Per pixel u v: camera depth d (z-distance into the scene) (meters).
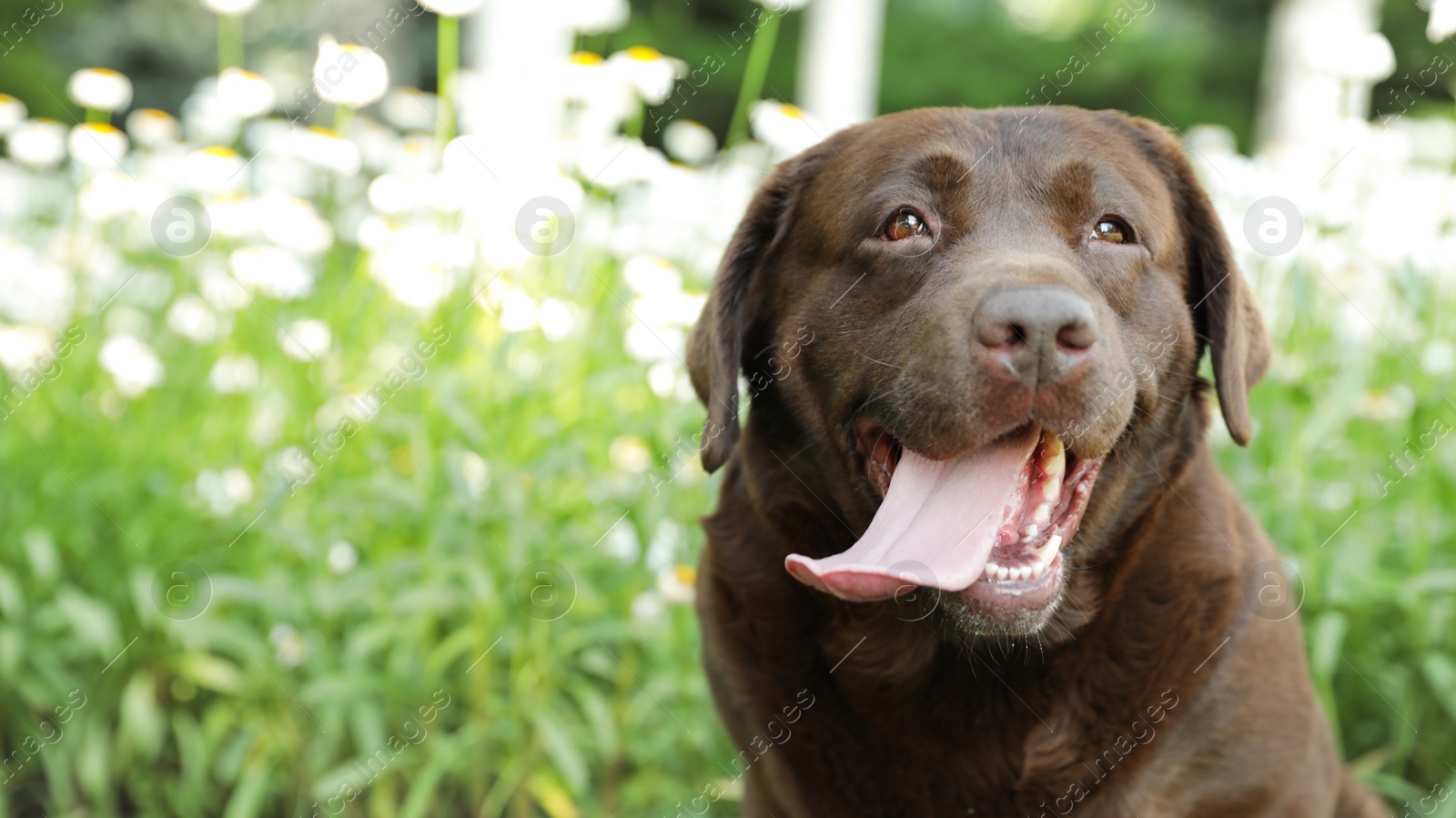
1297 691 2.81
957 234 2.64
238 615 4.12
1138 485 2.73
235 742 4.06
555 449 3.90
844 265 2.73
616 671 3.95
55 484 4.07
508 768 3.88
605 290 4.32
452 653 3.79
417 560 3.83
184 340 4.58
